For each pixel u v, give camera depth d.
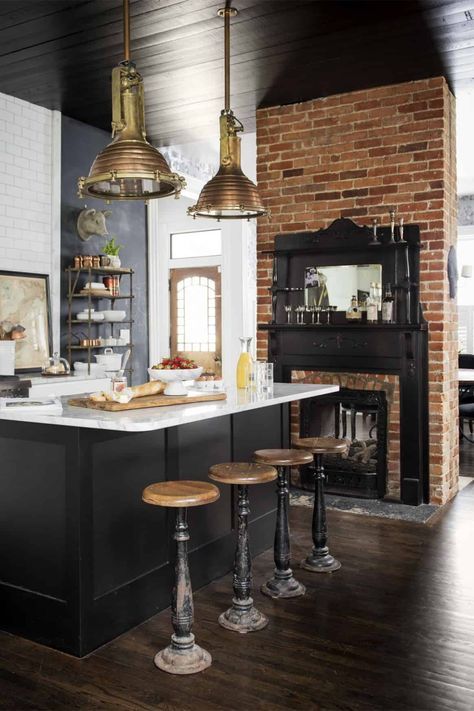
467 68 4.48
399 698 2.26
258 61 4.34
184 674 2.43
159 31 3.91
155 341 6.65
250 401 3.22
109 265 5.71
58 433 2.65
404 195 4.77
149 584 2.96
